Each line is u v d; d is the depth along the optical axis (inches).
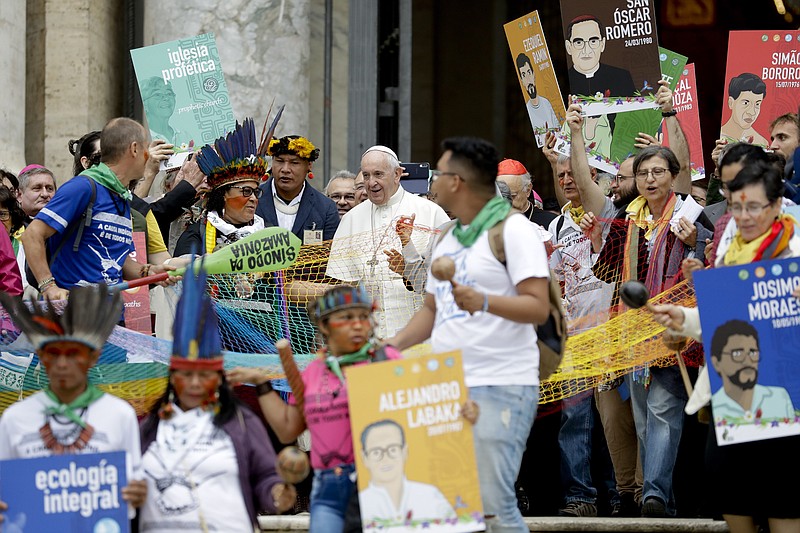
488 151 692.7
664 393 891.4
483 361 685.9
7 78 1232.2
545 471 977.5
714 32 2004.2
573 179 993.5
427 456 649.6
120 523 635.5
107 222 860.6
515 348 688.4
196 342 661.3
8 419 661.9
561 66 2049.7
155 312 991.0
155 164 1032.2
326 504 680.4
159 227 971.9
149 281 833.5
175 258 896.9
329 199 1037.2
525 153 2071.9
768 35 1059.9
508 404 682.8
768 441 729.6
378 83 1424.7
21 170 1163.9
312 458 679.7
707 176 1993.1
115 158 866.1
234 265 837.8
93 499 636.7
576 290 940.0
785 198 828.6
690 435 973.8
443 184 695.7
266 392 690.2
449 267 655.8
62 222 843.4
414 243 948.0
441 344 695.1
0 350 844.0
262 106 1288.1
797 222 757.3
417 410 652.1
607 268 921.5
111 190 864.9
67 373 657.6
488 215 689.6
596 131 991.0
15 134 1243.2
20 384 860.6
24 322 661.9
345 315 678.5
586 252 950.4
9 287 867.4
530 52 1044.5
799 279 704.4
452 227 714.2
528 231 682.2
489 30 2074.3
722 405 700.0
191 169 1009.5
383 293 936.9
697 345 880.9
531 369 692.7
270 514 926.4
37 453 657.0
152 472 658.2
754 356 701.3
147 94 1023.0
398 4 1443.2
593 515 951.6
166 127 1024.9
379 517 645.9
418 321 727.1
